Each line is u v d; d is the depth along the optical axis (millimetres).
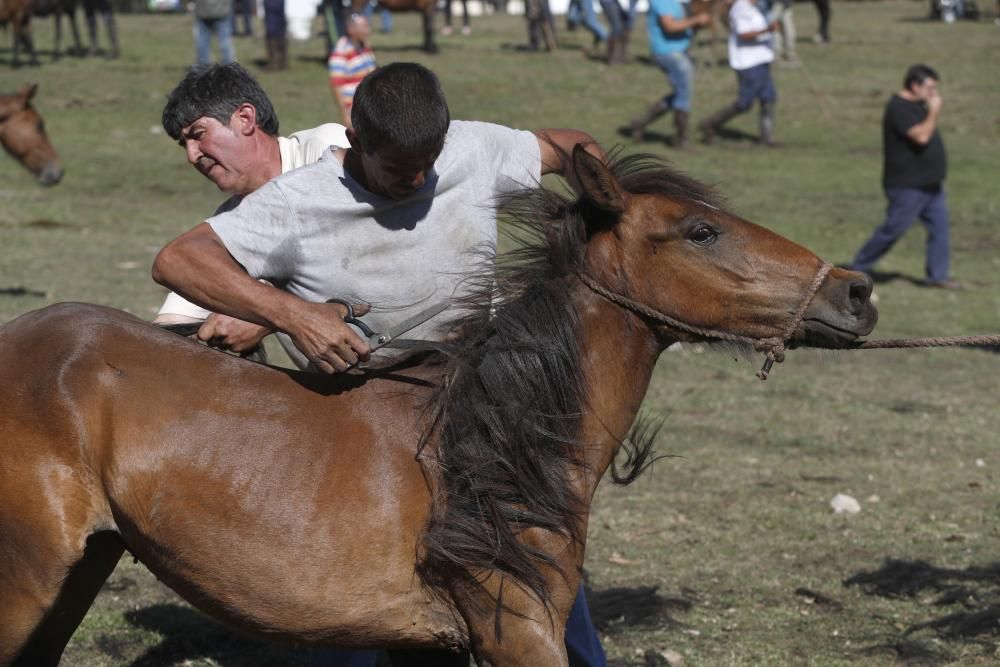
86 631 7473
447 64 35062
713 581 8484
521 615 4742
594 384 4992
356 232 4961
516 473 4781
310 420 4816
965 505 10188
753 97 27906
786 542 9266
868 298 4883
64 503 4668
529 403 4848
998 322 16719
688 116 29453
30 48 33500
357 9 20922
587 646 5898
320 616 4758
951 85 34625
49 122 28172
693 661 7176
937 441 12023
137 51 37156
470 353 4914
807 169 26516
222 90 5391
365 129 4711
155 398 4762
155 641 7387
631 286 4969
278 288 5090
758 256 4871
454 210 5059
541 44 40375
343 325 4738
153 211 21875
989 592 8172
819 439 11953
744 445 11680
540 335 4906
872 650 7383
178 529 4707
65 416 4684
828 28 44406
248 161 5457
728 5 32125
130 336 4887
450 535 4676
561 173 5523
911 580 8406
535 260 5086
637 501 10102
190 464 4703
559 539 4836
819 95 33094
